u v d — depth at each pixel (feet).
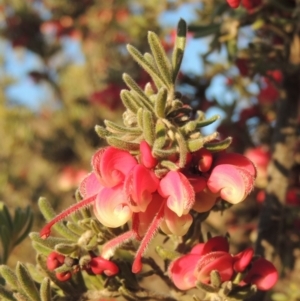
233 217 1.55
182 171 0.81
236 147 1.59
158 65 0.87
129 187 0.77
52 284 0.92
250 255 0.84
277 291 1.38
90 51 2.59
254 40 1.33
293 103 1.27
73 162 2.55
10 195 2.57
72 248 0.88
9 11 2.72
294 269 1.38
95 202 0.79
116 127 0.82
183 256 0.86
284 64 1.27
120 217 0.78
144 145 0.79
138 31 2.07
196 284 0.84
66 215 0.80
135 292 0.92
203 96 1.57
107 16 2.55
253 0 1.23
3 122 2.82
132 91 0.84
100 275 0.91
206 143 0.82
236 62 1.32
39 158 2.63
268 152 1.53
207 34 1.34
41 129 2.72
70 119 2.59
